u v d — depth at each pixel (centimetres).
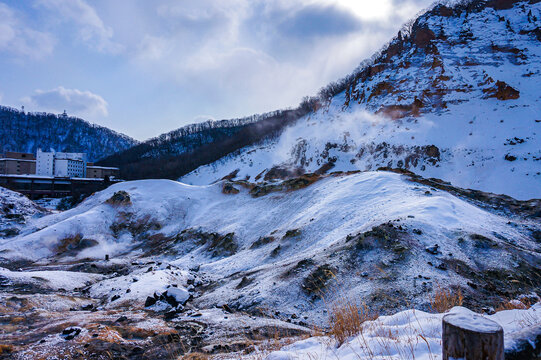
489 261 1602
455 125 7294
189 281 2419
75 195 9156
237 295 1759
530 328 238
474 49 10269
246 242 3659
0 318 1277
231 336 1034
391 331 377
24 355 847
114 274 2903
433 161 6350
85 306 1742
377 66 11756
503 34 10750
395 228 1902
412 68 10531
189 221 5228
